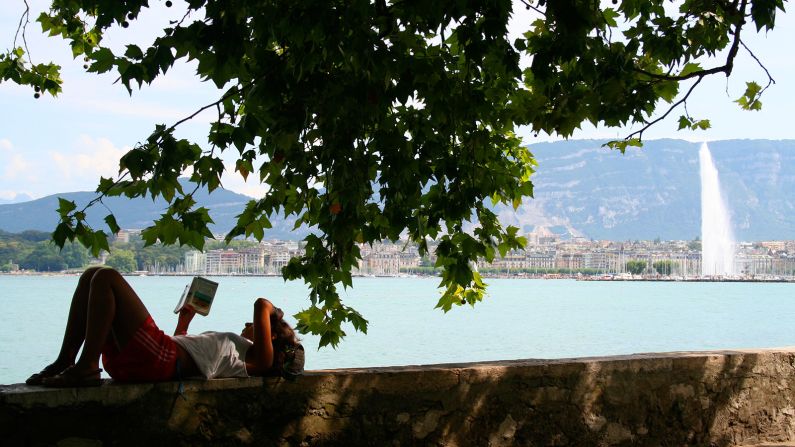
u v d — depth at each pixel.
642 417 6.02
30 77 7.81
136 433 4.50
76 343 4.62
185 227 5.16
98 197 5.00
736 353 6.48
